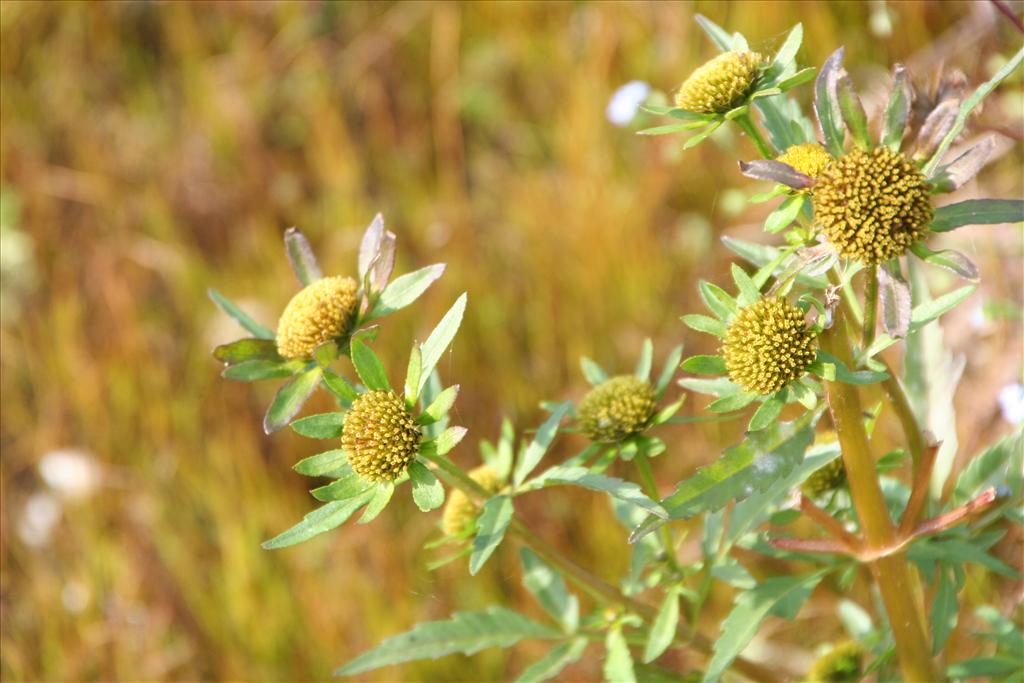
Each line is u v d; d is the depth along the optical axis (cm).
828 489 45
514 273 79
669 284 75
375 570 70
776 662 59
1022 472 44
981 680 52
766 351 38
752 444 38
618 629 44
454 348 76
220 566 74
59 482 78
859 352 39
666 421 43
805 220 39
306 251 44
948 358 46
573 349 75
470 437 74
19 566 77
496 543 38
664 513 38
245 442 76
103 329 83
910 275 47
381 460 38
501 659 66
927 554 42
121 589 74
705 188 76
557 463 70
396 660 45
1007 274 60
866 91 67
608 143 82
